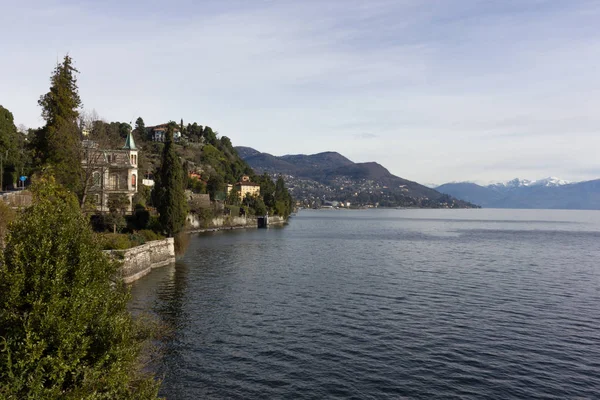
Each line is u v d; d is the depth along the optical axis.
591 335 34.22
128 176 79.31
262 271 63.12
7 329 14.48
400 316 39.06
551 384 25.47
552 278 59.56
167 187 71.19
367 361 28.53
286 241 113.06
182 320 36.81
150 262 59.66
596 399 23.75
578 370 27.47
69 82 60.41
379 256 83.19
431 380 25.84
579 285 54.44
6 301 14.55
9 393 12.98
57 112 58.31
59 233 16.77
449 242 115.88
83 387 14.66
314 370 27.05
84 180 60.47
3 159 83.06
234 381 25.39
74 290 15.63
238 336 33.09
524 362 28.64
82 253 16.97
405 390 24.55
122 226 63.88
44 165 52.94
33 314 14.33
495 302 44.66
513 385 25.30
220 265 67.94
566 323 37.41
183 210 75.44
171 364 27.56
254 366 27.52
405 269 66.56
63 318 14.87
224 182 194.12
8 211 31.95
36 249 15.73
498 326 36.31
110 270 19.41
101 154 64.56
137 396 17.16
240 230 151.62
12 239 16.20
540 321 37.91
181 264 67.62
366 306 42.53
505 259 80.12
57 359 13.90
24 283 15.07
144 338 29.03
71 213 18.23
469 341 32.53
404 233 150.75
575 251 95.75
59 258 15.78
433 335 33.81
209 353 29.50
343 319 37.97
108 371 15.74
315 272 63.03
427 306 42.72
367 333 34.16
